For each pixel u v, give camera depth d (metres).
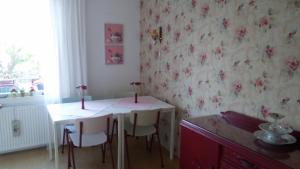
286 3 1.77
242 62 2.17
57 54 3.31
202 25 2.63
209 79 2.59
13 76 3.34
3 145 3.17
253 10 2.03
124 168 2.95
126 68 4.00
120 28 3.86
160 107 3.03
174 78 3.20
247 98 2.15
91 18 3.63
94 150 3.42
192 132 2.11
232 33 2.25
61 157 3.20
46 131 3.40
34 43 3.36
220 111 2.46
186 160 2.22
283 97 1.84
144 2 3.82
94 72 3.78
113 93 3.96
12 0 3.17
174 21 3.10
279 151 1.55
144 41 3.91
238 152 1.65
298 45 1.71
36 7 3.23
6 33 3.22
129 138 3.86
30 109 3.26
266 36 1.93
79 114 2.72
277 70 1.87
